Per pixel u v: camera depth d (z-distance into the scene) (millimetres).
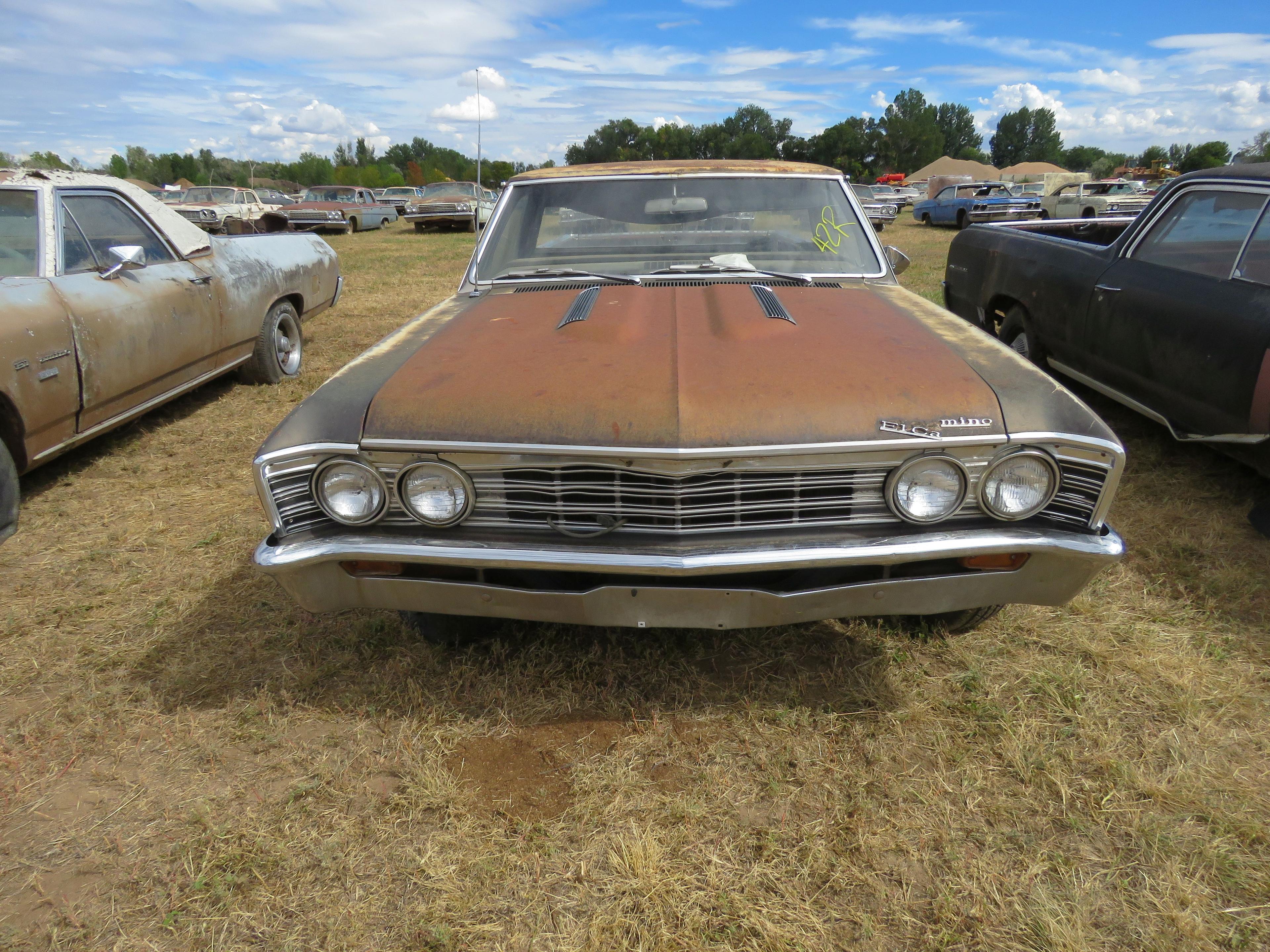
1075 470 1942
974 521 1963
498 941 1663
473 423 1941
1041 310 4816
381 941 1670
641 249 3191
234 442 4680
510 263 3215
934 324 2488
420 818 1970
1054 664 2469
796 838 1888
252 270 5516
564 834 1914
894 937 1651
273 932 1696
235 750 2227
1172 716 2254
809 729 2229
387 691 2430
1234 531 3326
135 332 4270
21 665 2639
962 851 1844
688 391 1965
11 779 2143
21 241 3971
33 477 4172
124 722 2352
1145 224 4082
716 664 2516
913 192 41781
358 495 1985
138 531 3580
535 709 2340
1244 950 1605
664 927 1673
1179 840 1853
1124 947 1617
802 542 1896
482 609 2070
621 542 1930
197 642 2729
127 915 1749
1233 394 3311
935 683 2408
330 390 2131
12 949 1676
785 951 1618
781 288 2928
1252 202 3449
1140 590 2904
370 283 11578
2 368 3453
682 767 2117
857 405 1927
